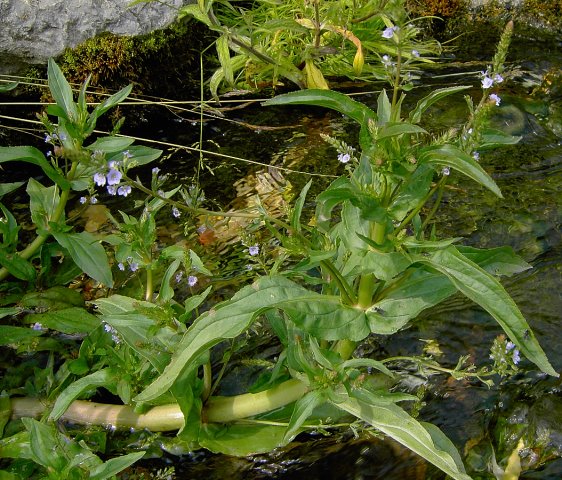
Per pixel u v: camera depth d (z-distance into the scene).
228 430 0.48
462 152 0.38
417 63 0.95
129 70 0.83
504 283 0.60
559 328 0.56
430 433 0.44
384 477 0.46
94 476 0.39
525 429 0.49
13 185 0.57
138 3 0.83
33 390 0.51
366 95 0.87
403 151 0.40
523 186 0.72
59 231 0.55
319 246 0.48
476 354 0.54
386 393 0.41
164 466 0.47
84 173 0.55
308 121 0.83
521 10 1.06
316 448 0.48
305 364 0.42
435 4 1.06
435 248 0.43
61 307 0.56
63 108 0.52
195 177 0.73
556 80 0.88
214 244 0.64
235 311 0.42
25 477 0.45
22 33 0.77
